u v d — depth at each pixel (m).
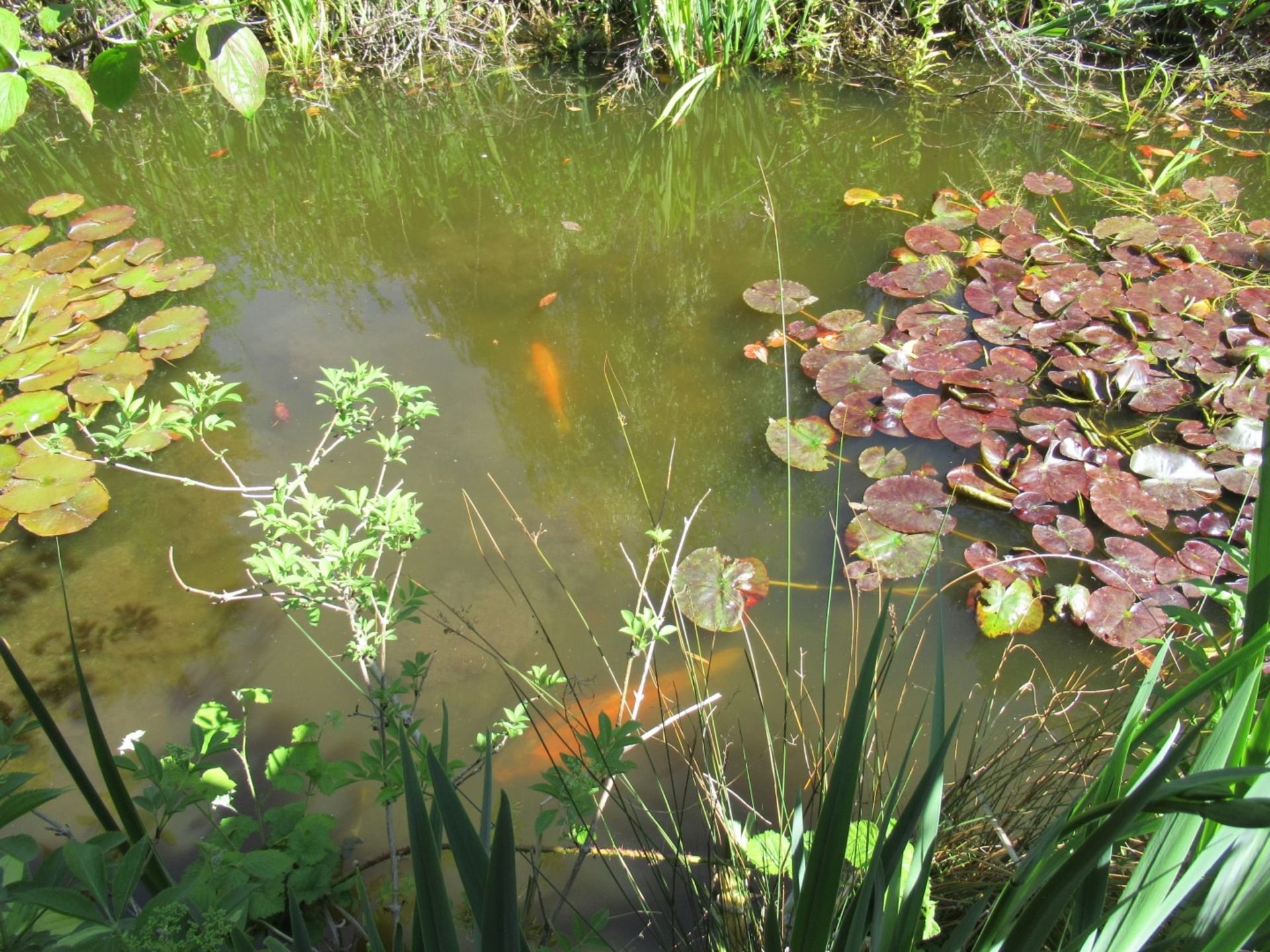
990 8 5.73
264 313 3.95
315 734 2.17
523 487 2.98
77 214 4.82
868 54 5.85
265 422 3.28
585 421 3.25
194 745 1.74
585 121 5.51
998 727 2.22
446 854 2.01
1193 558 2.59
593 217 4.64
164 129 5.64
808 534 2.79
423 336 3.75
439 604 2.58
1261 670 0.89
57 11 1.29
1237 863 0.86
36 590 2.69
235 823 1.85
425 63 6.13
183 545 2.82
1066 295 3.64
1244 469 2.85
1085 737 2.08
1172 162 4.49
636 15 5.89
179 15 1.29
